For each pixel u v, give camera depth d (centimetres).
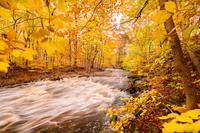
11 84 1158
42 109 763
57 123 617
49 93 1034
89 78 1454
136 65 1109
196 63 230
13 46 74
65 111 739
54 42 79
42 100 895
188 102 174
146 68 926
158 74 732
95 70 2205
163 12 70
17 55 75
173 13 71
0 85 1111
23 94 980
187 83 173
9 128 583
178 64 177
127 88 1028
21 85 1171
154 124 379
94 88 1154
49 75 1516
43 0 80
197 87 315
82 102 872
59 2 82
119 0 393
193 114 55
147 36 806
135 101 410
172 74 627
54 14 83
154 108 441
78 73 1759
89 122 617
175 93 505
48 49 79
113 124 403
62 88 1149
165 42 114
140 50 925
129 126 411
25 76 1349
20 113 712
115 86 1140
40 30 76
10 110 738
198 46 250
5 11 74
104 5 331
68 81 1344
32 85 1193
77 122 622
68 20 82
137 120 421
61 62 1919
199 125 48
